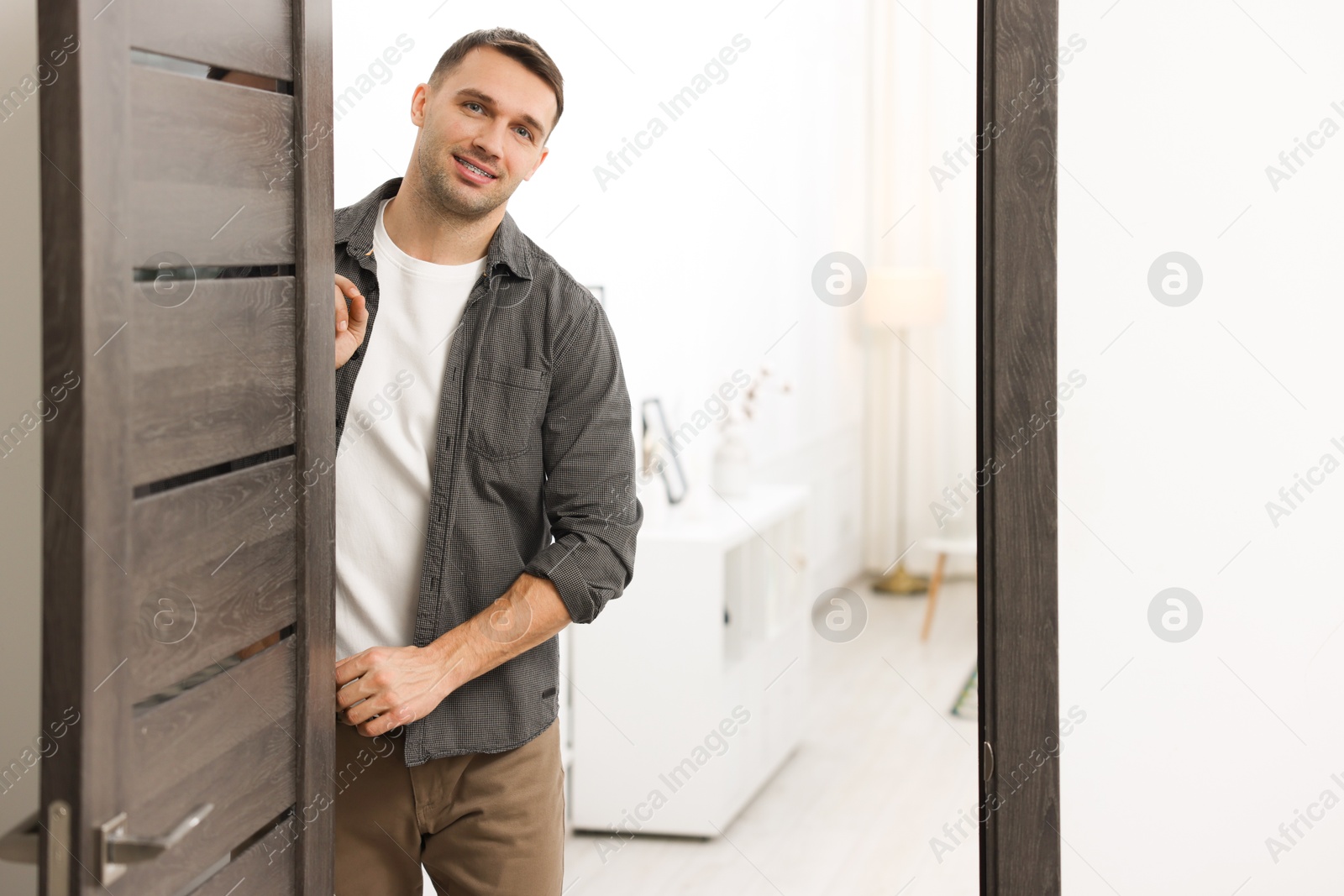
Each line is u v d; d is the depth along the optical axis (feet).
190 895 3.11
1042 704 4.41
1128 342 4.47
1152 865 4.57
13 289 3.97
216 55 3.13
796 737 9.95
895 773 9.40
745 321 11.16
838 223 13.89
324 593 3.76
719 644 8.30
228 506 3.24
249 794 3.40
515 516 4.70
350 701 4.08
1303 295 4.38
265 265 3.42
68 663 2.66
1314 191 4.35
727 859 8.09
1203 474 4.47
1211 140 4.38
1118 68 4.42
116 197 2.71
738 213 10.98
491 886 4.61
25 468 4.02
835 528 13.73
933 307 13.76
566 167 8.16
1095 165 4.45
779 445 11.91
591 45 8.34
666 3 9.48
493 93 4.40
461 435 4.47
